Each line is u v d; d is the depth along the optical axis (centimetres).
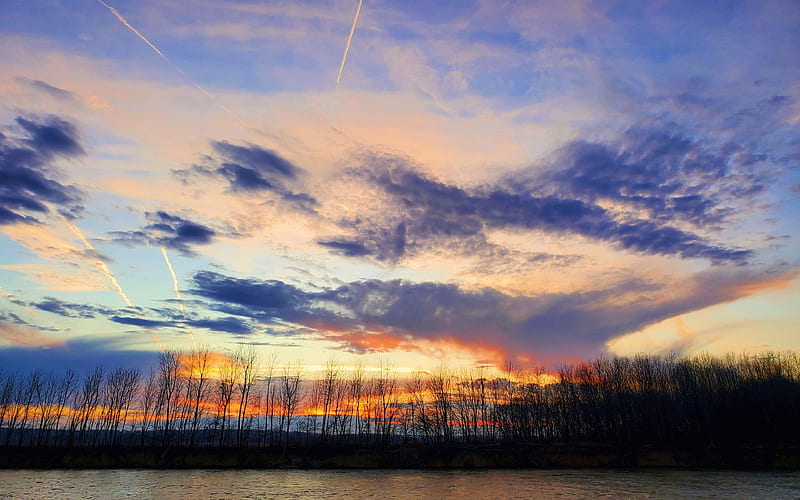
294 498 6362
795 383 13125
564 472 9188
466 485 7569
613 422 12675
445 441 12344
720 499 6116
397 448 11112
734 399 12694
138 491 6712
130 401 11988
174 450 10550
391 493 6825
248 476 8569
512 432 13138
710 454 10319
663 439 12238
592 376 14100
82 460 9875
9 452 10375
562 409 13812
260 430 12562
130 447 10862
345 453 10756
